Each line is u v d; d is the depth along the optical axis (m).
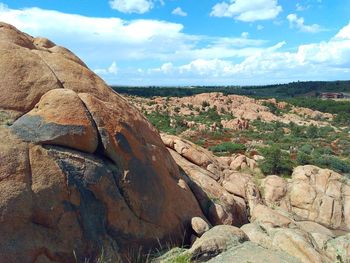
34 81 8.32
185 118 102.50
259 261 7.74
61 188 7.26
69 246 7.10
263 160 29.77
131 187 8.55
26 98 8.01
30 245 6.58
